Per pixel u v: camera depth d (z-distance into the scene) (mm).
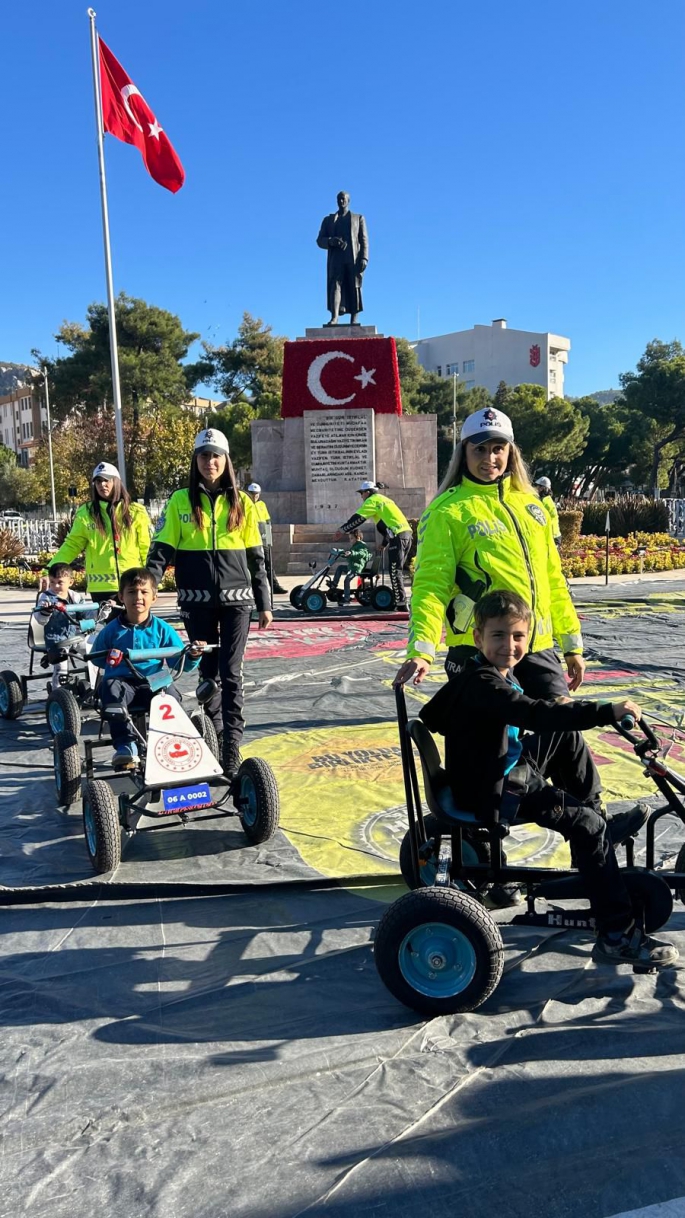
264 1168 2146
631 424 55250
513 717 2783
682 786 2955
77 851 4367
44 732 6691
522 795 2914
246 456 43625
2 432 100062
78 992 3018
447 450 54844
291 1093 2432
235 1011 2873
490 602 2994
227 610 5172
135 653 4551
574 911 2979
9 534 23453
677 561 20609
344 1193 2055
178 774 4152
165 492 43469
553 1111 2299
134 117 15750
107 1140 2262
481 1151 2174
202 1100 2412
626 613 12539
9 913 3666
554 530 3719
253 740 6277
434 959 2771
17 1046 2699
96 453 43125
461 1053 2590
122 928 3496
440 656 9484
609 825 3152
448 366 87625
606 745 5785
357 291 20734
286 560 19312
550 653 3510
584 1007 2834
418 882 3088
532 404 51125
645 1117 2275
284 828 4551
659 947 2941
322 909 3615
